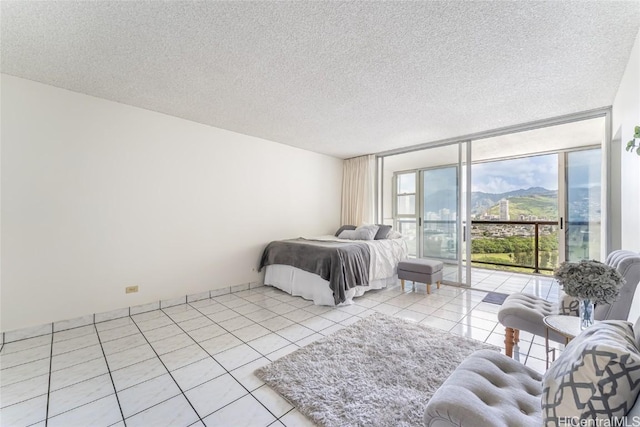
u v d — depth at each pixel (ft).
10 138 7.64
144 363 6.59
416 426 4.52
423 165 15.89
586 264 4.61
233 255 12.64
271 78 7.73
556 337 5.67
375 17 5.29
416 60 6.79
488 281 14.67
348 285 10.68
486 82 7.89
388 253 13.52
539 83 7.95
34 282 7.99
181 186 10.99
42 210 8.11
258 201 13.65
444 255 14.69
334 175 17.92
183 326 8.78
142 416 4.87
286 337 7.98
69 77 7.73
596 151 13.94
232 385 5.75
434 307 10.58
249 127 12.07
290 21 5.41
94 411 4.99
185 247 11.10
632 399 2.28
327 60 6.81
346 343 7.43
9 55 6.64
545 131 12.10
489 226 18.69
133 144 9.79
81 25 5.55
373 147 15.44
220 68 7.22
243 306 10.72
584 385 2.43
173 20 5.41
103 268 9.18
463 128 12.03
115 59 6.82
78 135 8.70
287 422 4.74
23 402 5.22
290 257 12.19
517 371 4.18
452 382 3.70
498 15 5.22
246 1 4.89
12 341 7.62
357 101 9.25
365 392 5.39
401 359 6.62
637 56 5.85
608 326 3.28
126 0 4.87
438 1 4.88
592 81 7.82
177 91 8.59
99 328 8.59
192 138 11.30
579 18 5.28
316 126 11.89
